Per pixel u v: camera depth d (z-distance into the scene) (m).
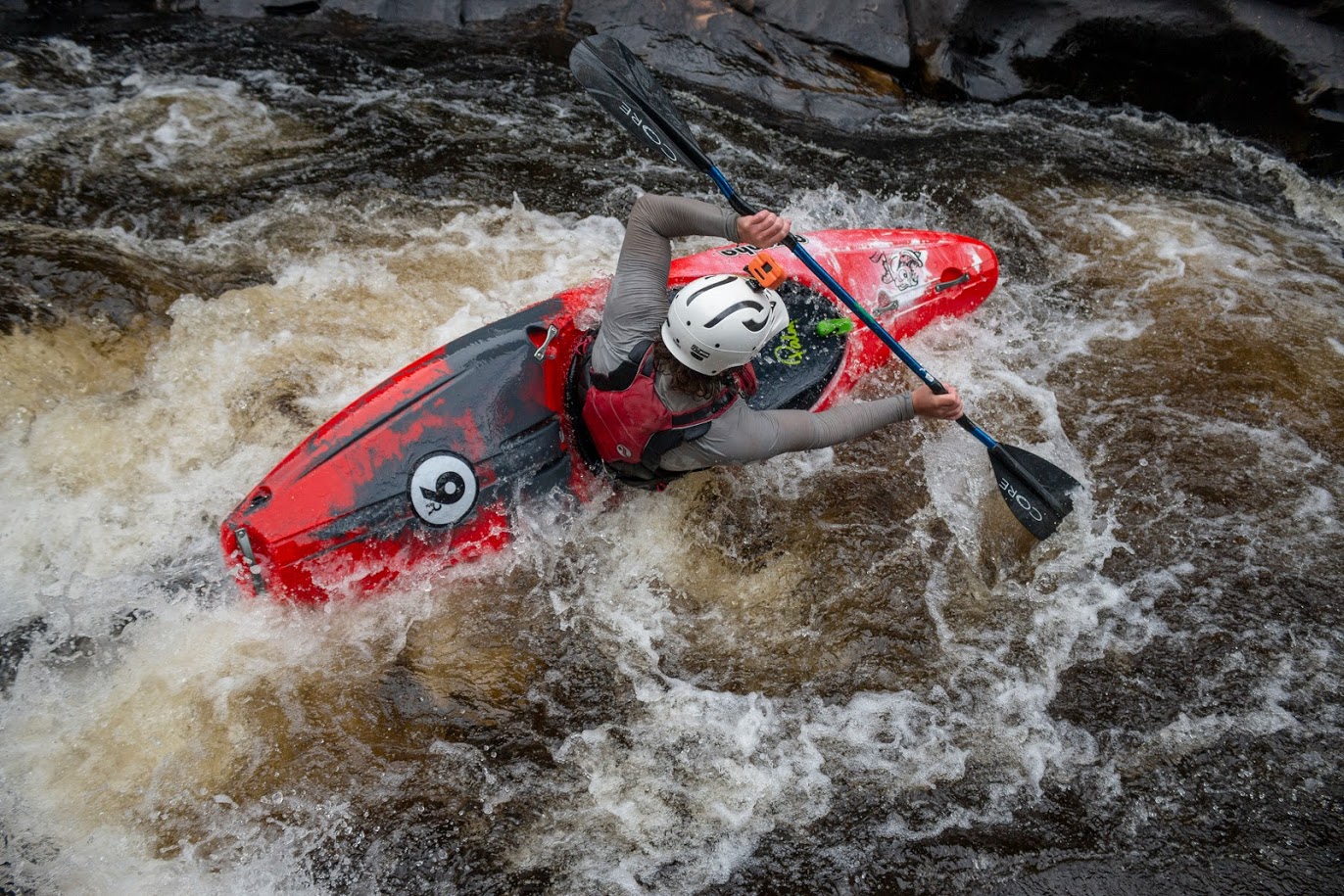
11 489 3.67
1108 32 6.39
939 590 3.85
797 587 3.82
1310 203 6.05
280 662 3.34
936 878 3.09
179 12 6.44
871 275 4.52
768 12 6.60
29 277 4.29
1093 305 5.19
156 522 3.64
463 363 3.39
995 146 6.27
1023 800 3.29
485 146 5.69
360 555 3.25
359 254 4.86
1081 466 4.37
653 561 3.79
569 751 3.29
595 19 6.65
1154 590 3.92
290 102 5.83
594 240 5.14
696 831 3.14
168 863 2.93
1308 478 4.38
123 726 3.16
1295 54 6.05
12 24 6.11
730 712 3.43
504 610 3.57
